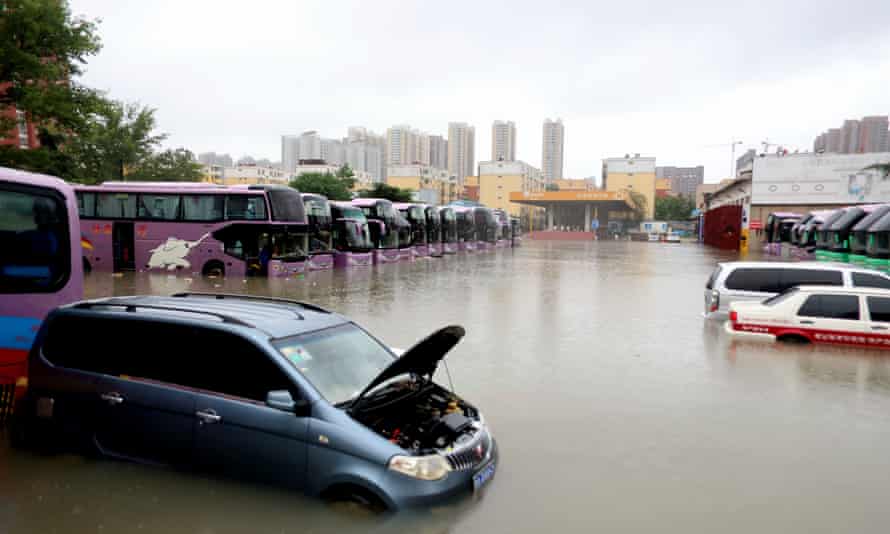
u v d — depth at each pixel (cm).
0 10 2195
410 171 13438
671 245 7512
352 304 1764
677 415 787
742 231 5619
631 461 627
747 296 1462
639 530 477
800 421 765
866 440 698
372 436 456
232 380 508
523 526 477
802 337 1262
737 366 1059
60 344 586
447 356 1120
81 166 4075
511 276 2817
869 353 1165
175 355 534
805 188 6506
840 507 525
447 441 495
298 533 445
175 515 469
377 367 565
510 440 686
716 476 590
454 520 480
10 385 709
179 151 5603
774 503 532
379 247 3584
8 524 457
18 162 2473
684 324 1500
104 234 2556
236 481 500
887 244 2591
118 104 4650
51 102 2383
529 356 1128
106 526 456
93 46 2450
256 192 2422
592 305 1838
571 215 12781
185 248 2491
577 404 831
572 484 565
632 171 12631
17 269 724
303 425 470
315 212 2953
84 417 563
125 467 546
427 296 1989
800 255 4341
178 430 520
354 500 457
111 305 593
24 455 583
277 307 620
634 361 1095
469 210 5562
